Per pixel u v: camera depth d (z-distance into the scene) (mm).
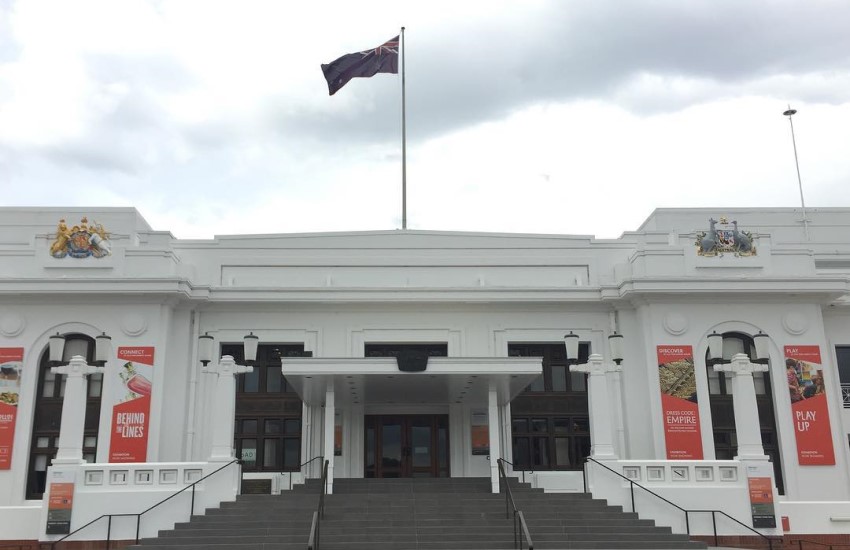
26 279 29547
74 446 22766
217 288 31375
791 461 29844
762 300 31391
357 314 32094
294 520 21266
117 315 30219
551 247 34625
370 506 22297
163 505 22328
